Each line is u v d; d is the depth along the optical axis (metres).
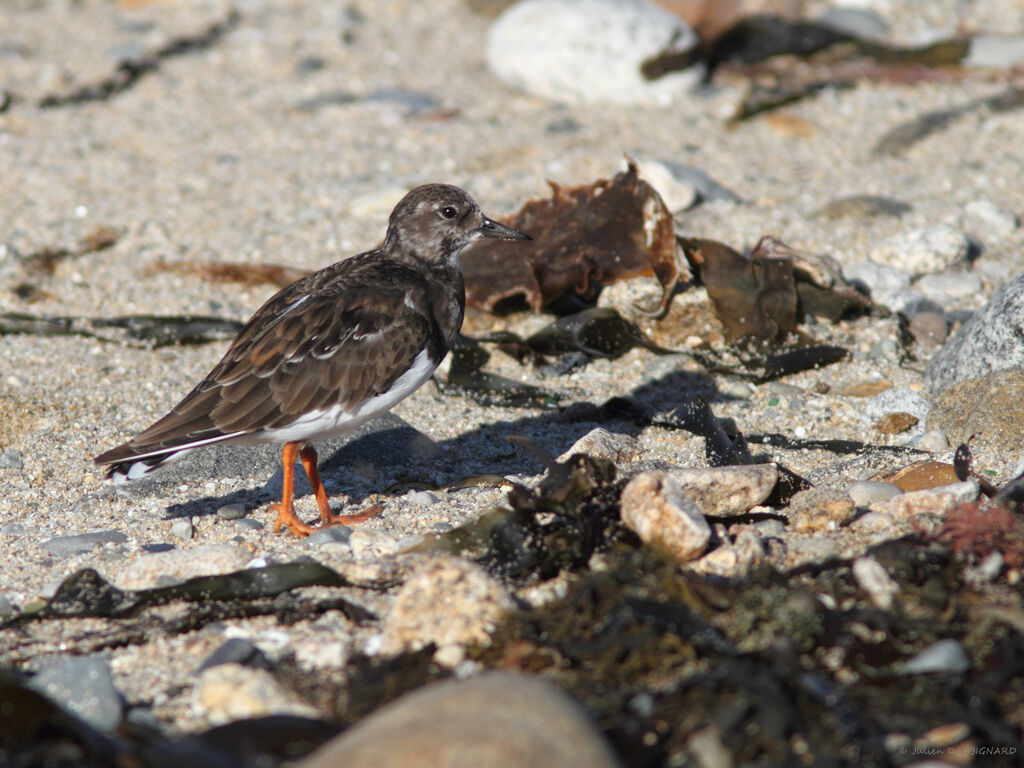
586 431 10.96
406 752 4.90
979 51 18.95
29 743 5.69
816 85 18.56
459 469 10.34
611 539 7.68
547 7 18.77
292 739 5.72
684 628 6.29
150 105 18.98
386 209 15.26
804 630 6.41
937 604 6.73
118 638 7.18
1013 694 6.04
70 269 14.09
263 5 22.81
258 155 17.20
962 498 8.19
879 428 10.48
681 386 11.66
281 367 8.70
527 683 5.28
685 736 5.70
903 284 13.20
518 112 18.34
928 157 16.44
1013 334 10.23
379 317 9.02
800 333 12.27
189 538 8.85
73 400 11.28
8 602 7.73
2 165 16.86
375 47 20.92
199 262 14.09
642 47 18.28
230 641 6.87
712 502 8.34
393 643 6.68
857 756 5.57
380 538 8.32
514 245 13.05
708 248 12.59
